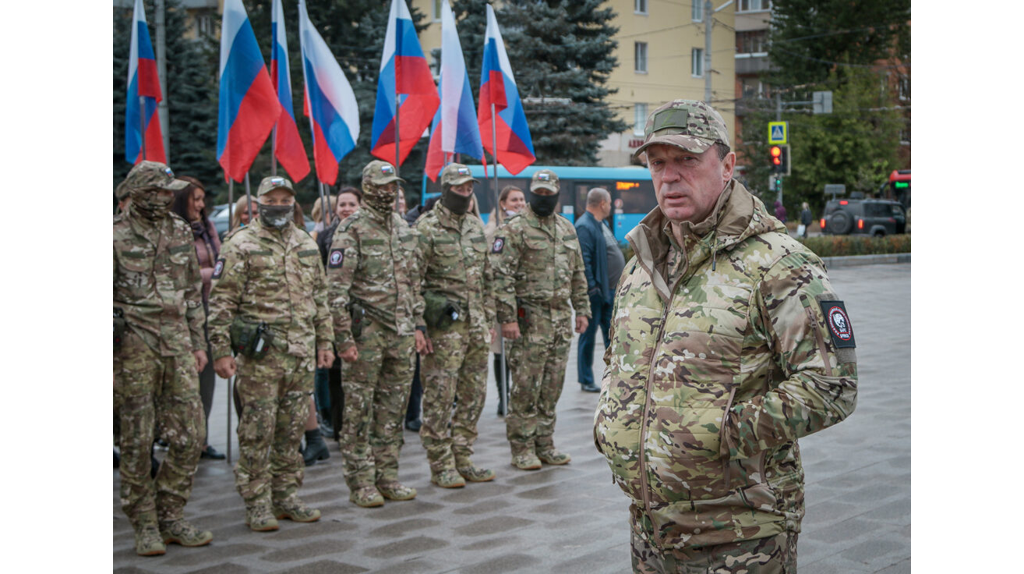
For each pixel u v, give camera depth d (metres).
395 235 5.71
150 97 6.89
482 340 6.11
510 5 30.47
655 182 2.53
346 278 5.51
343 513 5.41
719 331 2.38
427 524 5.14
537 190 6.34
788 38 46.16
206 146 30.02
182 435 4.82
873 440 6.71
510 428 6.43
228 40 6.41
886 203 33.56
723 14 44.03
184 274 4.87
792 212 42.31
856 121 41.34
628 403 2.54
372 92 29.12
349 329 5.48
